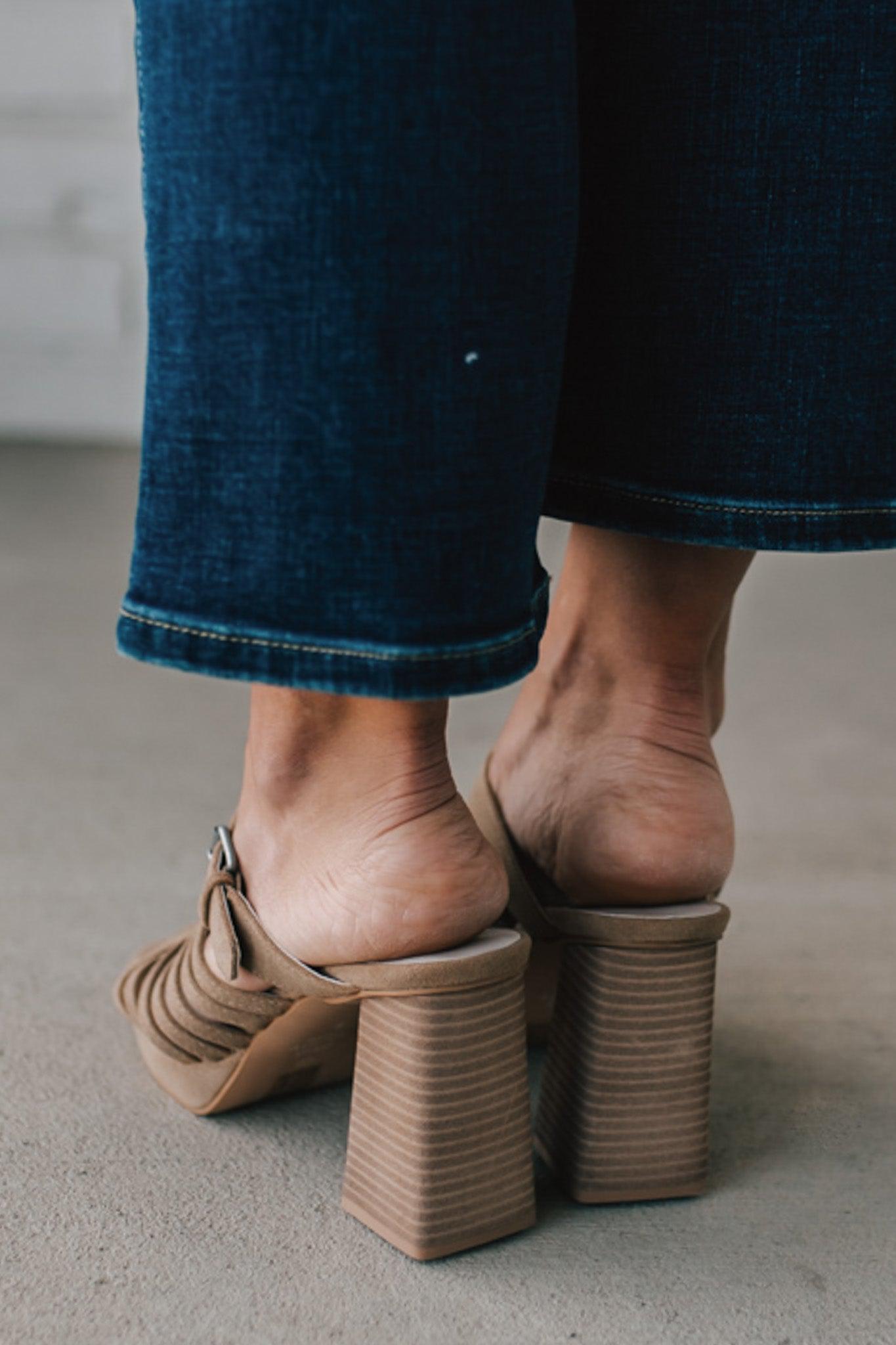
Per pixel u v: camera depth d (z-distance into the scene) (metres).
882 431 0.67
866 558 2.85
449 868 0.66
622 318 0.68
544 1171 0.78
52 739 1.51
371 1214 0.70
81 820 1.27
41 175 3.46
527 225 0.55
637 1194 0.74
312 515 0.55
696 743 0.77
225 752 1.50
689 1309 0.65
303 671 0.57
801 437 0.66
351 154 0.52
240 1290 0.65
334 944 0.67
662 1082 0.73
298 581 0.56
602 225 0.68
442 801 0.68
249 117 0.52
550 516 0.73
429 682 0.57
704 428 0.67
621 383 0.69
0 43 3.38
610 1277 0.67
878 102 0.63
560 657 0.81
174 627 0.58
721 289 0.65
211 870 0.75
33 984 0.95
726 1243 0.70
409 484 0.55
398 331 0.54
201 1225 0.70
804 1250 0.70
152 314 0.57
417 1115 0.66
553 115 0.56
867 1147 0.81
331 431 0.54
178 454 0.57
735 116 0.63
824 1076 0.88
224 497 0.56
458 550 0.56
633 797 0.75
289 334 0.54
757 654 2.00
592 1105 0.73
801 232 0.64
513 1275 0.67
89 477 3.13
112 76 3.39
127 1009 0.85
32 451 3.44
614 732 0.77
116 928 1.04
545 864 0.79
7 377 3.60
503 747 0.85
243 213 0.53
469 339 0.55
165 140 0.55
